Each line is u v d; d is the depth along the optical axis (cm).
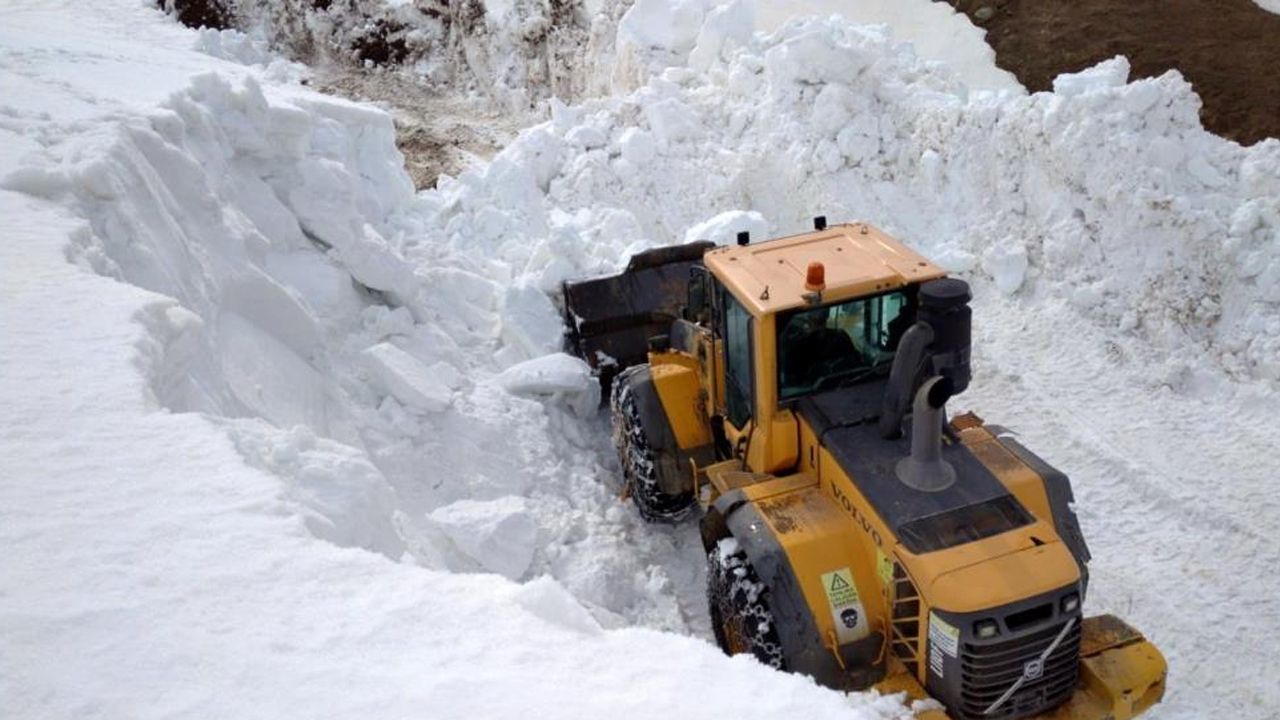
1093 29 1605
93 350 495
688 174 1107
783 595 511
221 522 396
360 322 835
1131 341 884
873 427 549
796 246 630
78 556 369
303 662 334
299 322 755
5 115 711
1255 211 870
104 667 322
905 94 1105
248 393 656
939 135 1053
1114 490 741
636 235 1023
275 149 852
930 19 1711
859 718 337
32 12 1745
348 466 503
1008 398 846
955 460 524
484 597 380
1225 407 812
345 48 1888
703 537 592
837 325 581
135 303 538
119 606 347
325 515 468
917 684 493
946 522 484
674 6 1395
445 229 1048
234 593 361
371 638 349
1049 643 462
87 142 666
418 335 848
